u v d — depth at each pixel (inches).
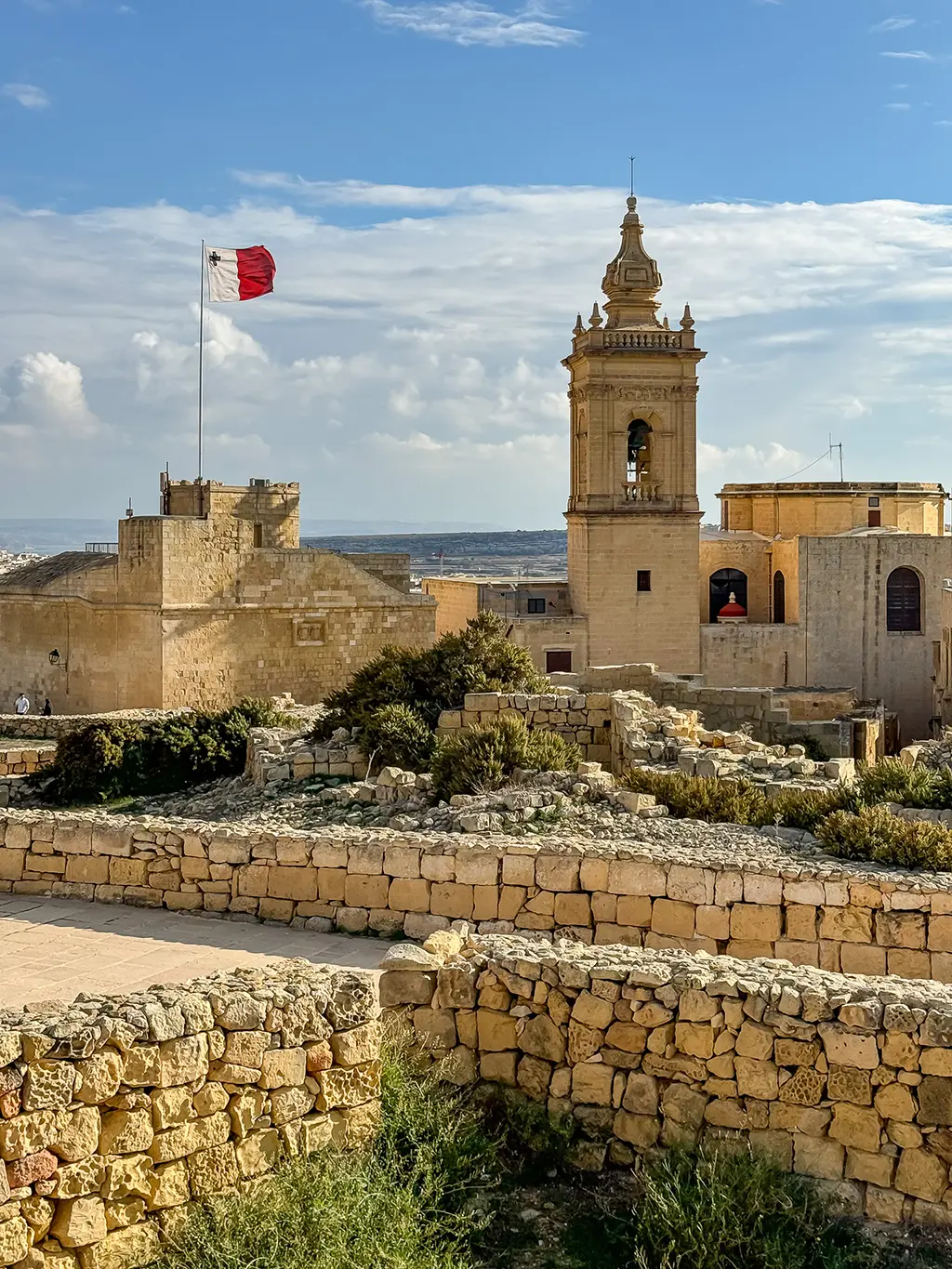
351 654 2674.7
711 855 733.9
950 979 668.1
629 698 1275.8
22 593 2662.4
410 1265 409.4
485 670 1400.1
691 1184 459.8
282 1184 428.8
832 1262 431.5
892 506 4097.0
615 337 3516.2
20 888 875.4
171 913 821.9
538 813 890.7
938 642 3390.7
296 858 800.3
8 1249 385.4
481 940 570.9
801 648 3545.8
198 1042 431.8
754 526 4148.6
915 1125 460.4
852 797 920.3
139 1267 409.4
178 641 2492.6
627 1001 502.0
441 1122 485.7
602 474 3501.5
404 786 1072.2
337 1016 466.3
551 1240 452.1
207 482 2613.2
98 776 1384.1
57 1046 405.7
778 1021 479.8
